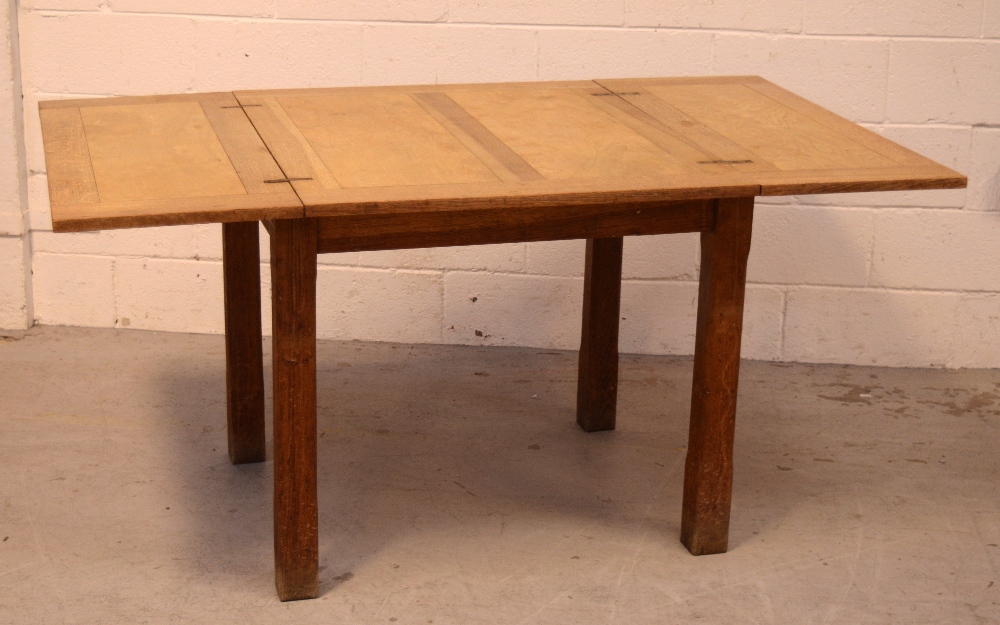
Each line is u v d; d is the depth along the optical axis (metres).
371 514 2.45
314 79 3.23
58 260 3.37
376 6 3.15
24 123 3.26
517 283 3.35
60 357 3.22
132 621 2.05
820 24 3.13
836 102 3.19
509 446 2.80
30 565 2.22
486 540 2.36
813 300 3.32
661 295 3.35
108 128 2.26
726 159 2.12
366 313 3.39
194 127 2.28
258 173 1.97
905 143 3.21
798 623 2.09
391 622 2.07
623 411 3.02
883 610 2.13
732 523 2.45
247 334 2.57
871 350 3.36
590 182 1.96
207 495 2.52
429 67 3.21
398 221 1.96
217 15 3.17
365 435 2.83
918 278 3.29
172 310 3.42
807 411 3.04
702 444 2.24
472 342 3.42
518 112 2.46
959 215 3.22
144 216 1.73
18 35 3.19
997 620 2.11
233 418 2.62
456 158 2.09
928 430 2.95
